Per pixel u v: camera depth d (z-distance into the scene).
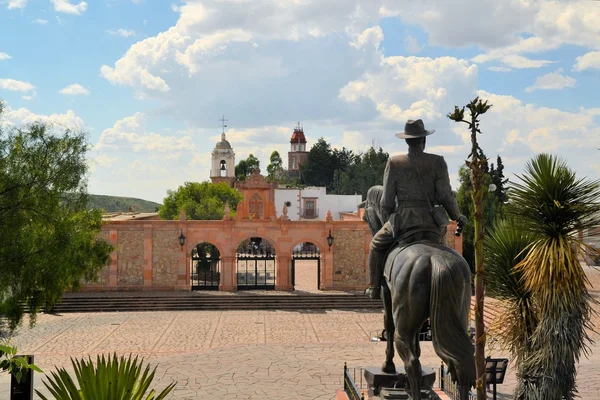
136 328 36.47
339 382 22.16
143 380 8.84
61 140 26.69
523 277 14.32
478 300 9.66
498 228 15.92
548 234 13.96
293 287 49.06
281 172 173.00
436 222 11.92
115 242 48.41
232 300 45.06
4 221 25.00
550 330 13.76
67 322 38.56
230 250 48.75
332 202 98.88
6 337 27.38
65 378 8.54
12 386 16.06
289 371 23.89
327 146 151.12
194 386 21.77
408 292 10.51
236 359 26.06
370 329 36.19
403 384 13.42
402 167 12.14
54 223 26.38
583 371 22.73
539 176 13.98
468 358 9.88
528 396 14.28
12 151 25.67
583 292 13.99
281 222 48.97
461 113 9.59
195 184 78.69
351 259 49.72
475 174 9.55
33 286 25.78
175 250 48.72
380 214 13.31
